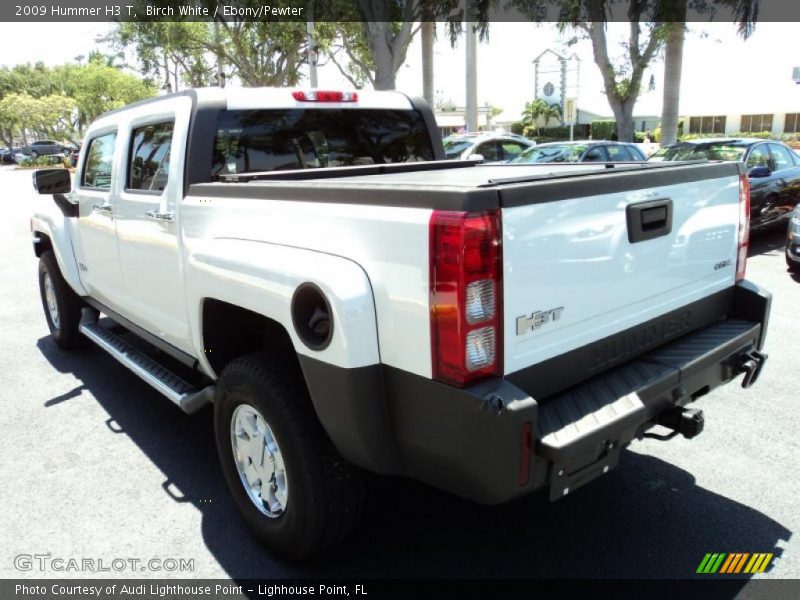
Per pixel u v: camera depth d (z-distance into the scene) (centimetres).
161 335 391
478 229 201
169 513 335
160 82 3186
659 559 288
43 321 696
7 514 335
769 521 312
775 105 4222
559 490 221
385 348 228
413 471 238
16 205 1977
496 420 203
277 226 269
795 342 551
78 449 405
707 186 294
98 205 434
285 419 261
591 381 253
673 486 344
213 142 342
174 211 337
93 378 523
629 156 1190
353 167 367
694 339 298
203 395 334
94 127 465
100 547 308
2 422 444
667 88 1720
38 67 8300
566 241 229
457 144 1271
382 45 1471
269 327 305
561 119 5725
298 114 388
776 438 391
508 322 215
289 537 277
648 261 267
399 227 216
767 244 997
